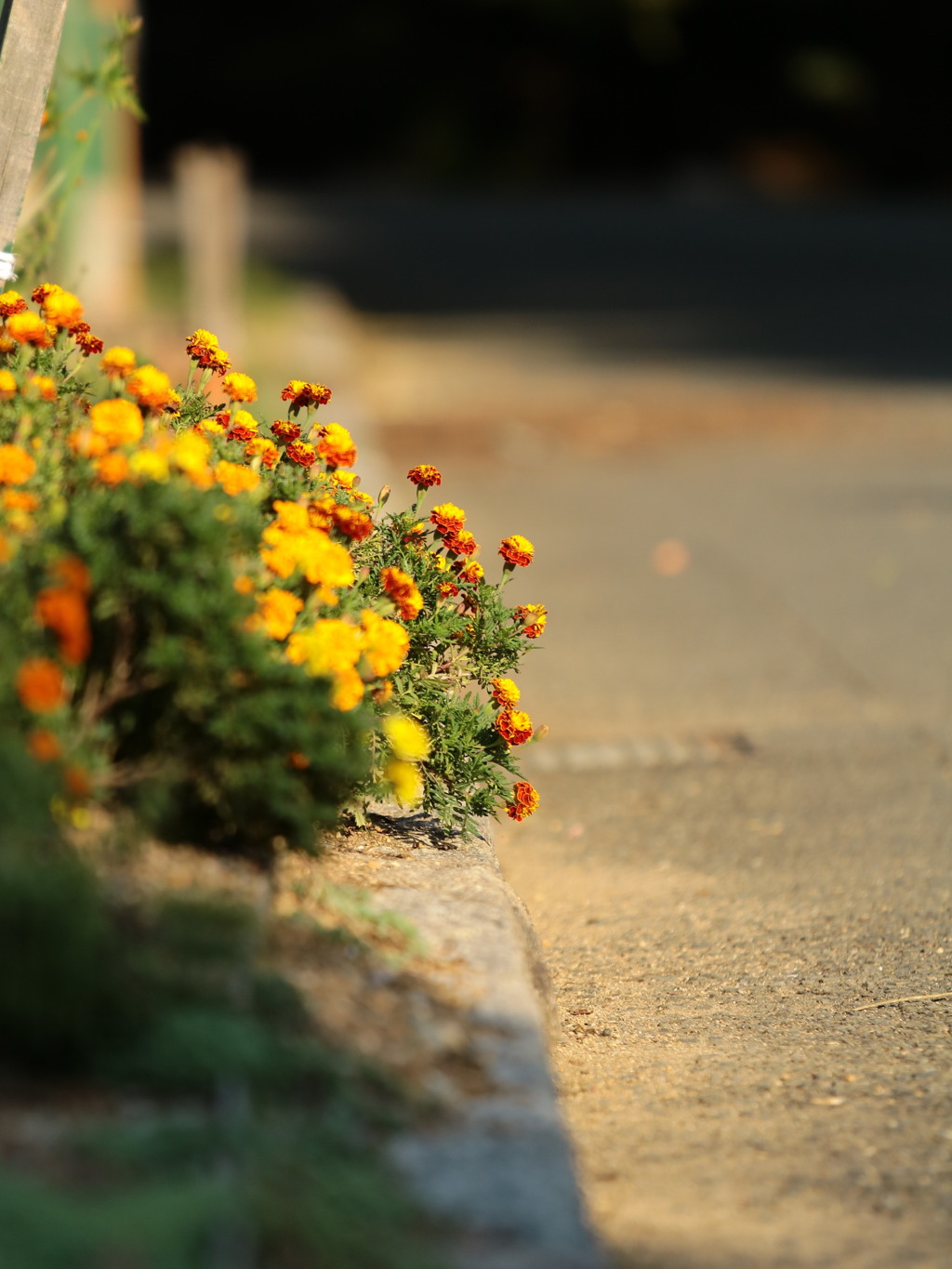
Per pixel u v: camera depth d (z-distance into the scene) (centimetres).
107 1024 450
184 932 491
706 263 4844
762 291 4178
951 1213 499
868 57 8512
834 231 5800
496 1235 421
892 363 3053
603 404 2631
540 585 1505
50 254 1005
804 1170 526
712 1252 466
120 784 539
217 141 8412
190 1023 453
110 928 471
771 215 6594
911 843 902
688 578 1534
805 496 1953
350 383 2492
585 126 8538
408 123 8469
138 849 525
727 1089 595
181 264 4025
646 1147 542
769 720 1137
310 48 8275
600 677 1231
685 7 8275
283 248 5216
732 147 8562
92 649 546
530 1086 491
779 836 920
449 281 4441
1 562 529
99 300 2662
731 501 1928
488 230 5900
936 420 2483
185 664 536
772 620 1384
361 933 573
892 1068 615
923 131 8481
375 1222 412
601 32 8244
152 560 538
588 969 732
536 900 824
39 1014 433
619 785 1014
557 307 3916
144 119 1003
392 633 595
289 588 609
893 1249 474
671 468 2167
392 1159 447
